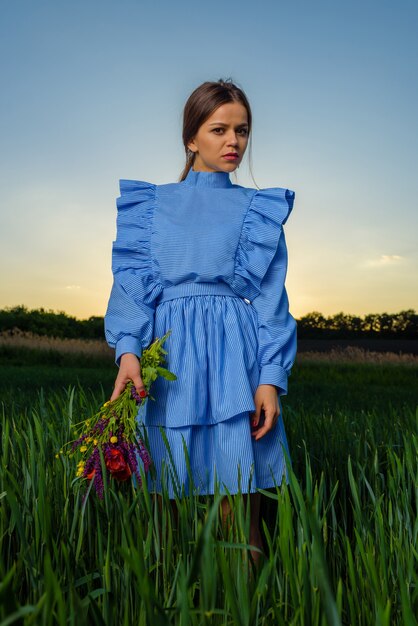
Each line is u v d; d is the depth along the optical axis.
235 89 2.19
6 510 1.73
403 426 3.11
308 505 1.17
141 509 1.74
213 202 2.15
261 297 2.12
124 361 1.95
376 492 2.02
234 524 1.58
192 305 2.06
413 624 1.11
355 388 8.62
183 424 1.93
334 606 1.03
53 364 12.32
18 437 2.06
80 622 1.01
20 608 0.95
